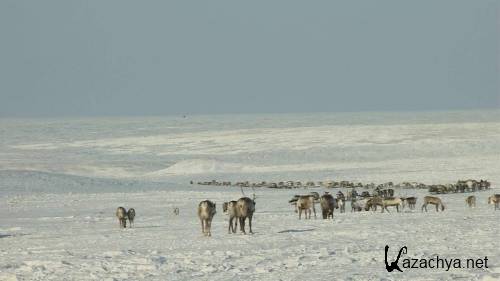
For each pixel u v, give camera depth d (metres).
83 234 88.50
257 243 69.38
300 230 81.88
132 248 70.12
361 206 127.25
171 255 62.72
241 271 52.66
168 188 193.50
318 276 48.44
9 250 72.94
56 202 149.38
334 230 80.00
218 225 94.19
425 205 117.38
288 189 195.25
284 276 49.09
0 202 150.75
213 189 191.75
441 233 73.00
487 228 77.44
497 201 116.88
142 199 154.75
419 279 45.78
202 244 70.44
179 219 109.38
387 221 91.75
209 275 51.41
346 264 53.94
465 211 112.75
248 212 78.12
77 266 58.75
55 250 71.00
